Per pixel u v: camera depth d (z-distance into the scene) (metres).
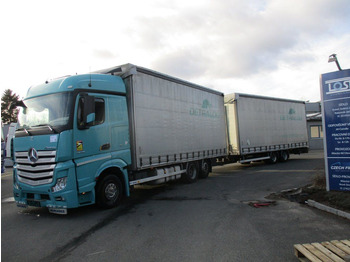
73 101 5.86
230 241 4.34
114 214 6.11
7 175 14.58
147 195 8.33
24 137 6.05
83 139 5.96
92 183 6.07
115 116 6.88
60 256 3.92
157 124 8.38
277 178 10.84
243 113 14.34
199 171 11.36
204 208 6.50
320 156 20.97
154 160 8.13
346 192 6.65
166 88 9.00
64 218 5.87
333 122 6.88
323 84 7.03
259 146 15.29
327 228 4.88
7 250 4.17
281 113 17.66
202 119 11.22
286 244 4.18
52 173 5.57
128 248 4.15
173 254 3.89
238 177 11.64
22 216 6.14
